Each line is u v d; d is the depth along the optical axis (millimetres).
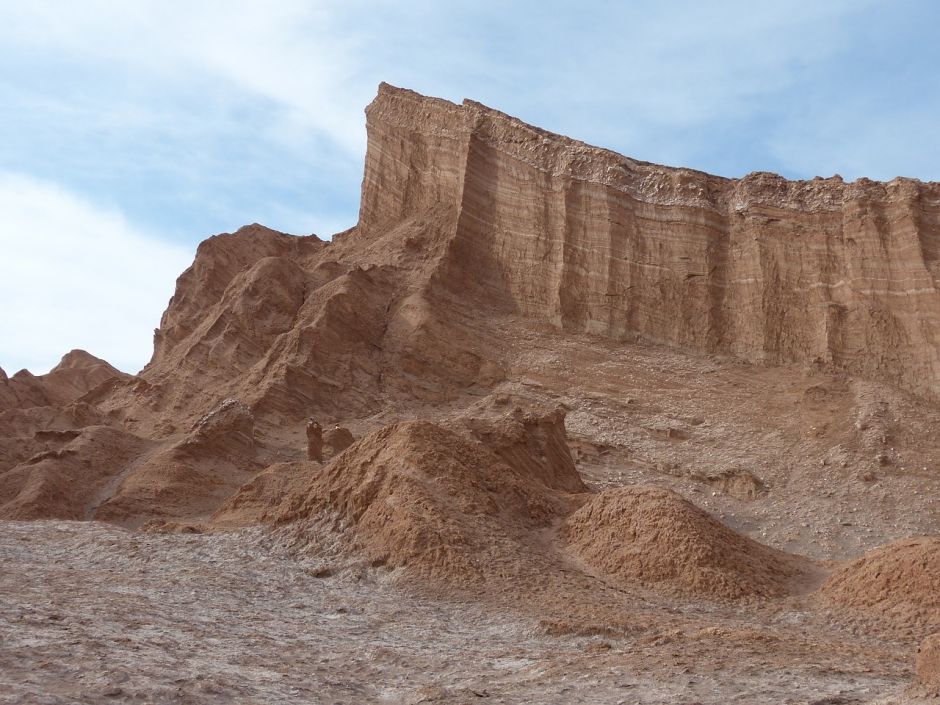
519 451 38531
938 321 58344
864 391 55750
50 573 22641
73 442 50750
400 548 25234
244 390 58062
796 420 54500
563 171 68812
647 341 64375
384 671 16203
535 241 68062
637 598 23641
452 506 27125
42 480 44188
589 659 16281
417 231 71562
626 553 26000
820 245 63406
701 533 25812
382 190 77938
